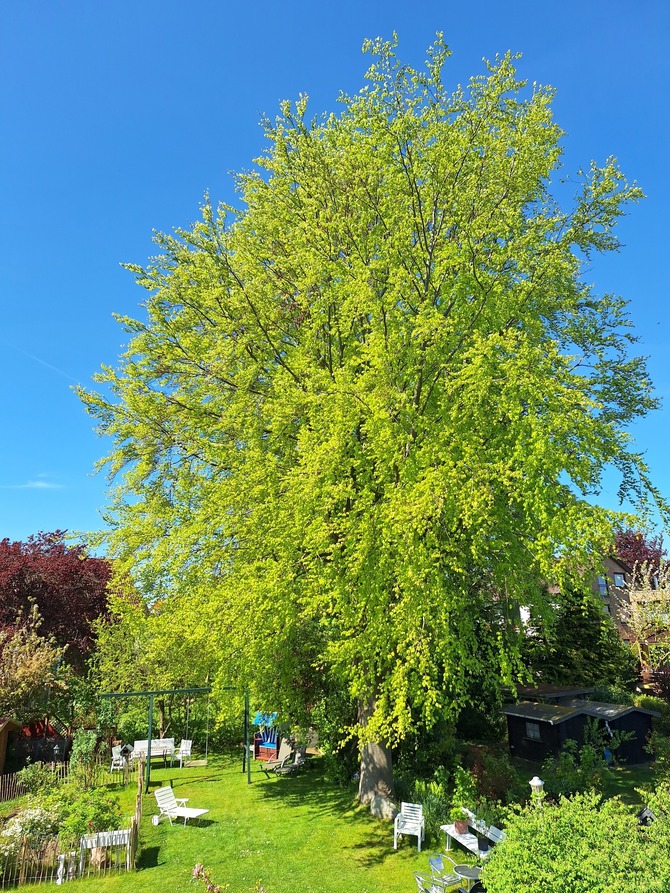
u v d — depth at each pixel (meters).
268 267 14.86
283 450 13.63
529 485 9.15
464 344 11.24
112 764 20.41
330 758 17.31
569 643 25.47
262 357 14.33
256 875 10.75
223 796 16.31
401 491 9.57
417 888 9.88
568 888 5.71
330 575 11.02
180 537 12.83
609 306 14.56
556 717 19.59
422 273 12.23
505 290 11.68
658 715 20.84
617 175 11.64
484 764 14.72
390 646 10.37
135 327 15.43
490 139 11.23
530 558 10.07
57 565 27.00
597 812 6.47
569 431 8.98
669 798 6.46
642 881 5.31
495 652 11.86
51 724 24.56
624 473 11.33
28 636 22.28
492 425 10.51
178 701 25.03
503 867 6.32
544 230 11.88
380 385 10.41
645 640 29.12
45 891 10.38
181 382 15.39
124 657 22.31
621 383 14.02
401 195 12.00
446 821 12.27
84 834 11.57
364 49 11.69
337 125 15.41
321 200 14.05
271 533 11.78
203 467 14.70
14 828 11.55
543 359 9.45
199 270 14.58
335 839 12.24
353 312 11.48
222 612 12.38
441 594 9.49
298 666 15.34
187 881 10.59
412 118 11.43
